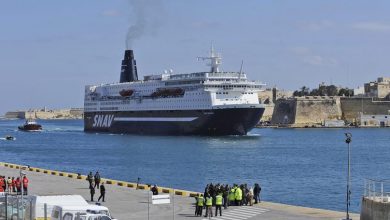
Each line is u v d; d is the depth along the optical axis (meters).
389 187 111.19
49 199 56.66
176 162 166.88
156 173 140.00
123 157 185.12
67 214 50.34
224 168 151.25
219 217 63.12
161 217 63.66
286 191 109.06
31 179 102.31
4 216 59.09
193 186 116.69
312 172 143.25
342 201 96.69
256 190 73.31
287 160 175.88
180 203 73.12
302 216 63.41
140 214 65.56
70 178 104.31
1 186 78.94
